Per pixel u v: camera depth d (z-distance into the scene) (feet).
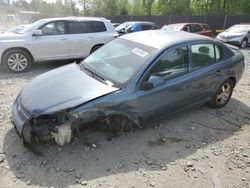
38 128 11.34
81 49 28.76
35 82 13.73
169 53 13.89
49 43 26.76
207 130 15.24
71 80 13.16
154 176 11.17
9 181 10.49
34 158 11.82
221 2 140.67
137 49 14.25
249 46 58.49
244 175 11.61
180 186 10.71
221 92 17.69
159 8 155.63
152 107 13.44
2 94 19.44
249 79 26.91
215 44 16.55
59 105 11.30
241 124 16.29
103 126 12.92
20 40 25.40
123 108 12.40
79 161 11.78
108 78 13.15
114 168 11.49
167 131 14.76
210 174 11.53
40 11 196.24
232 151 13.34
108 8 160.25
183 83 14.38
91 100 11.62
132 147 13.03
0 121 14.93
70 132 11.56
